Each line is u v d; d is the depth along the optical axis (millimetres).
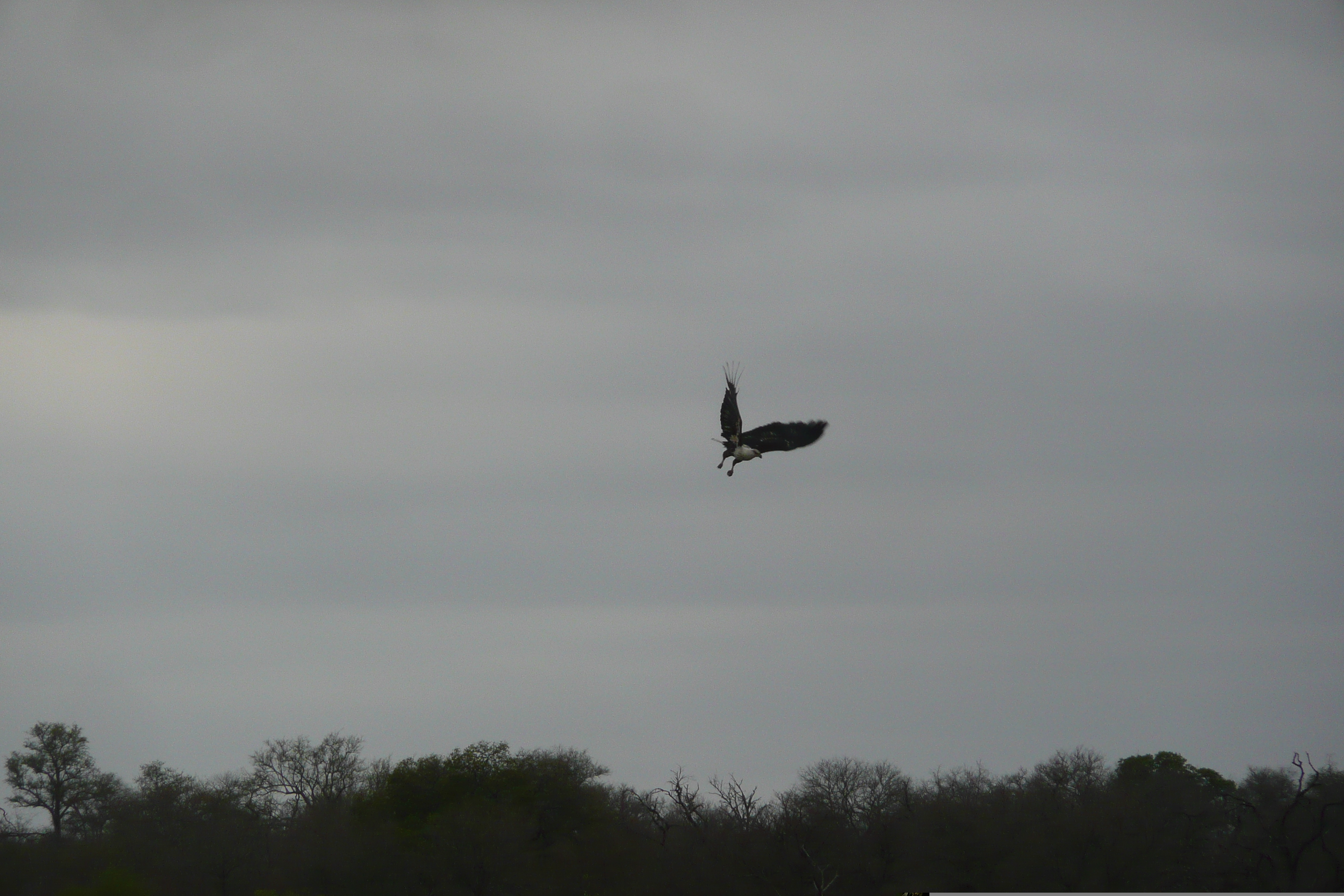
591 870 88000
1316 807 79812
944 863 82000
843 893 84625
